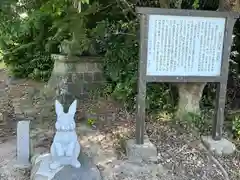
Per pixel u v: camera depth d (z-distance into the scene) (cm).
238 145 376
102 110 491
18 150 328
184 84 416
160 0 402
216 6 444
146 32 323
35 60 736
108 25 546
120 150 361
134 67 516
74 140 290
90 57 571
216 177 314
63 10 495
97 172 288
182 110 427
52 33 718
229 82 499
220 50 345
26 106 527
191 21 330
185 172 320
